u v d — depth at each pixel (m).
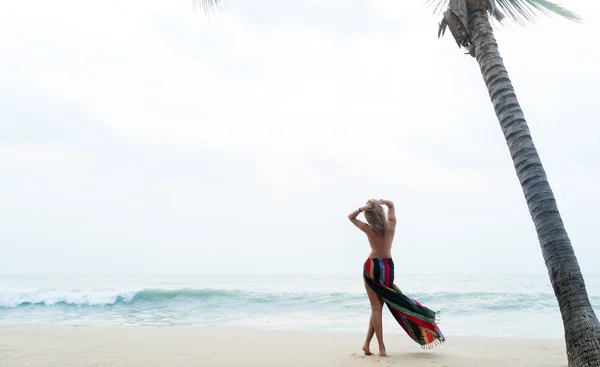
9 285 36.19
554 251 3.66
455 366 4.04
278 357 4.63
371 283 4.71
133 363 4.28
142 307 15.13
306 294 16.70
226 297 16.31
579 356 3.31
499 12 5.11
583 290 3.51
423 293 16.77
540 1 5.31
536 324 10.12
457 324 10.19
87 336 6.62
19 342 5.91
